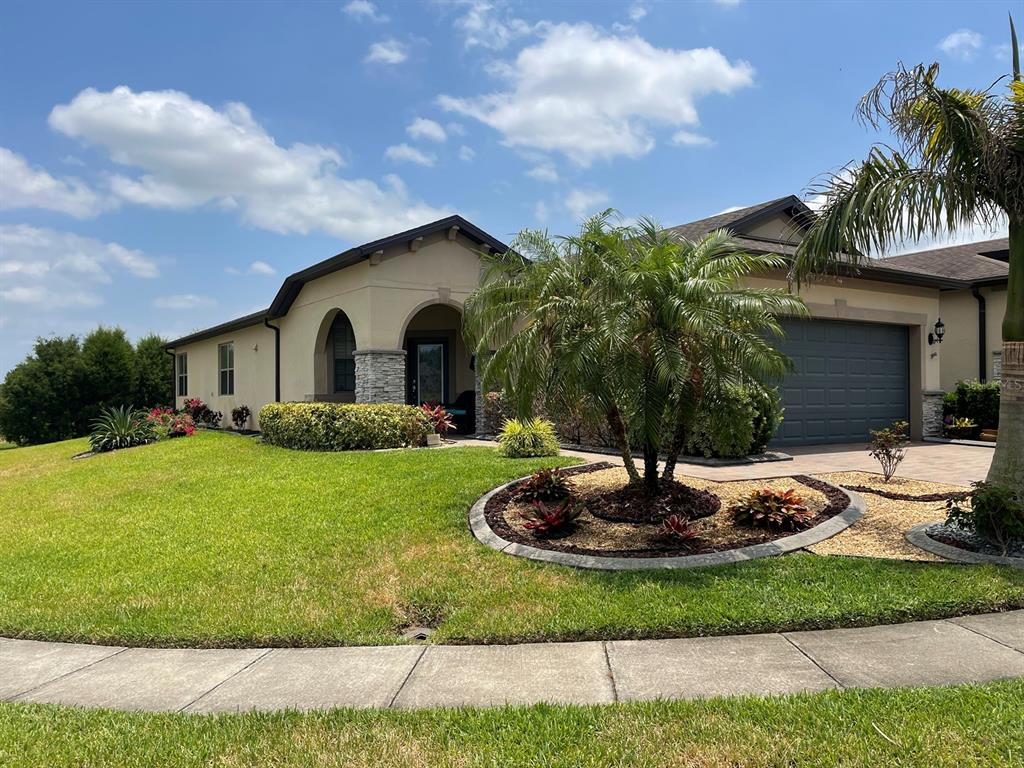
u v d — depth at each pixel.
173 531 7.89
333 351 17.34
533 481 7.98
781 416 11.84
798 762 2.89
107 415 18.59
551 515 6.81
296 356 17.25
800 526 6.74
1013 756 2.85
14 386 31.31
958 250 21.19
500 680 3.93
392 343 14.09
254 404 19.84
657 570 5.71
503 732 3.25
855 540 6.48
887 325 15.67
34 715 3.61
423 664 4.23
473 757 3.04
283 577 6.04
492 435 15.39
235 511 8.55
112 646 4.77
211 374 23.48
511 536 6.78
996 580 5.16
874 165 6.76
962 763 2.82
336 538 7.07
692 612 4.72
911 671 3.83
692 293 6.40
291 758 3.09
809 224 7.51
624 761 2.96
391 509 7.95
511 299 7.61
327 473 10.31
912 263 20.73
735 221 13.88
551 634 4.55
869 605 4.73
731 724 3.23
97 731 3.41
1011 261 6.41
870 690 3.54
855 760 2.88
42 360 32.09
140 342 34.16
